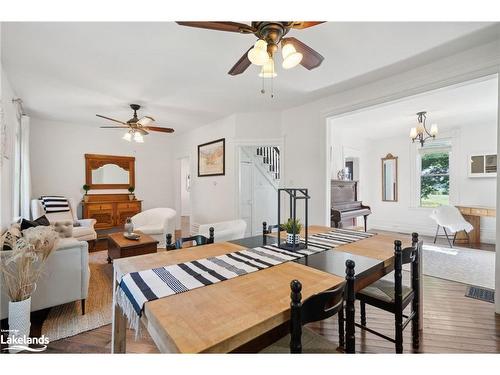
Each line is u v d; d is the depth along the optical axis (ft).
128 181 20.08
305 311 3.26
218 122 16.78
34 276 6.32
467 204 17.53
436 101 12.53
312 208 13.14
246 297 3.62
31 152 16.37
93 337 6.55
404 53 8.18
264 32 5.38
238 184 15.46
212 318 3.08
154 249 10.95
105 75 9.77
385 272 5.45
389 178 21.53
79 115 15.57
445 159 18.93
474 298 8.63
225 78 10.14
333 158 17.81
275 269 4.74
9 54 8.11
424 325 7.02
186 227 23.09
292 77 10.06
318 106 12.79
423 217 19.72
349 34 7.11
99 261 12.61
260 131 15.02
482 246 15.61
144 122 13.19
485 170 16.78
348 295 4.01
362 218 20.44
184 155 20.83
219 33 7.04
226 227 10.08
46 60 8.54
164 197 21.99
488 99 12.25
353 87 11.12
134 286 3.96
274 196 18.62
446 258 13.08
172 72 9.53
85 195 17.90
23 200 13.83
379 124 17.07
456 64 8.25
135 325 3.74
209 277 4.33
